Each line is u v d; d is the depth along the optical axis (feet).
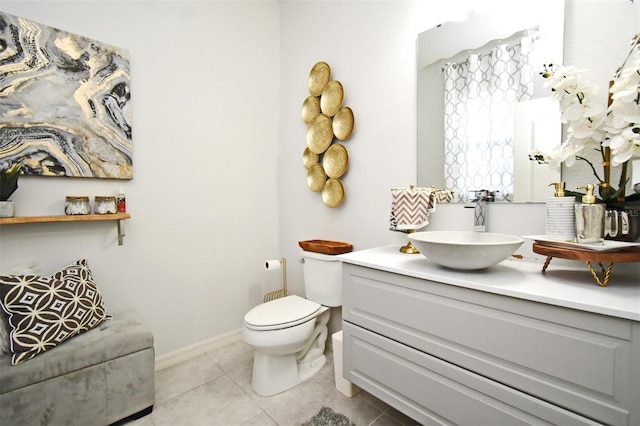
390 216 5.52
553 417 2.59
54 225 5.07
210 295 7.05
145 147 6.04
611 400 2.31
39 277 4.44
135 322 5.04
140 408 4.66
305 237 7.59
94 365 4.27
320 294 6.17
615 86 2.89
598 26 3.54
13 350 3.85
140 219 6.00
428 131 5.09
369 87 6.01
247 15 7.66
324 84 6.84
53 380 3.95
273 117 8.27
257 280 7.91
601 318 2.34
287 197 8.11
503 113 4.28
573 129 3.29
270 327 4.95
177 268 6.52
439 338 3.38
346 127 6.31
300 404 4.99
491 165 4.42
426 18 5.11
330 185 6.74
